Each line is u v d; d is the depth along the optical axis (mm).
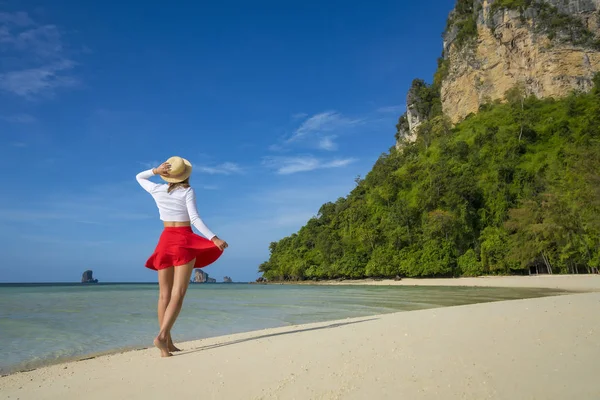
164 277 6652
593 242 43375
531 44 87000
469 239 63906
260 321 12422
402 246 69250
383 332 6688
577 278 38562
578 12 85188
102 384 4688
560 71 82312
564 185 49688
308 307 17344
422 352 4965
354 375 4207
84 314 15367
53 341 9273
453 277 60750
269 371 4637
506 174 67500
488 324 6609
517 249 51031
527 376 3803
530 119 76875
